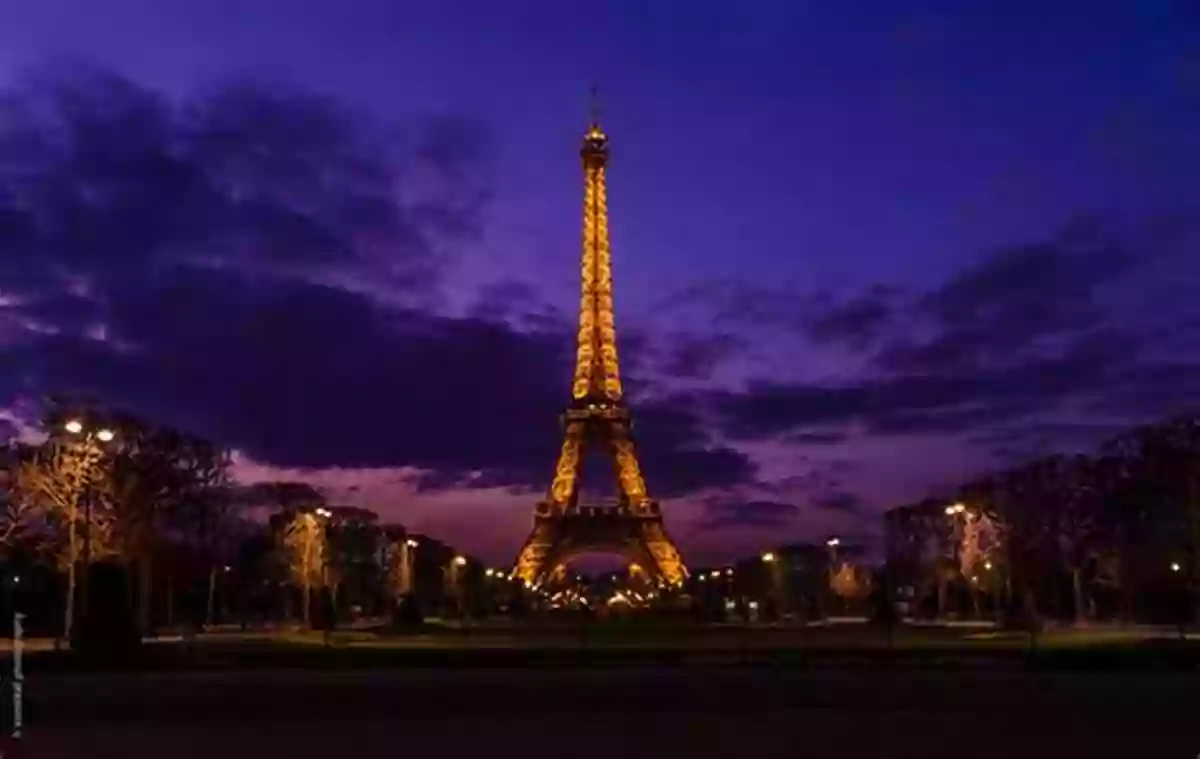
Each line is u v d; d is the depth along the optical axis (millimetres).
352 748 71375
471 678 118812
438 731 79250
